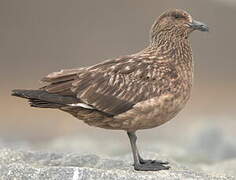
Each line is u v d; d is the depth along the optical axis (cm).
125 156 1405
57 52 3822
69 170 1110
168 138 2383
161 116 1155
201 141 2089
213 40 4106
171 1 4344
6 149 1292
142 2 4309
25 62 3706
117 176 1102
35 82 3534
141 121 1146
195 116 2992
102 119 1153
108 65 1166
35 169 1123
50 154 1280
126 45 3969
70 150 1898
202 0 4441
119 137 2406
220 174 1252
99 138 2361
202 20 4341
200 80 3631
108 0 4266
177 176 1144
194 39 4066
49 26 3991
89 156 1261
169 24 1212
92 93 1138
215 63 3884
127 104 1141
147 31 4109
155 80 1156
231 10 4406
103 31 4050
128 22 4156
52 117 2916
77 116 1162
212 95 3397
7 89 3384
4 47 3803
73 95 1137
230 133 2223
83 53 3847
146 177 1109
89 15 4141
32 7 4056
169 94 1152
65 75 1151
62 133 2748
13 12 4012
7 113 2988
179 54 1201
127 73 1156
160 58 1187
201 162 1664
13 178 1113
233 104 3281
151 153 1394
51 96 1132
